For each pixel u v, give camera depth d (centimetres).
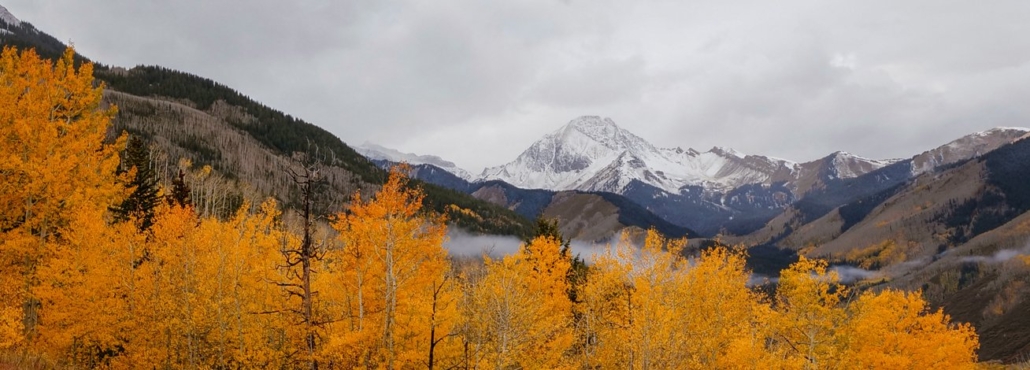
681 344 2472
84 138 1966
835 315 2561
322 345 2103
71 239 1955
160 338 2284
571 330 2609
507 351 2184
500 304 2227
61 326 2000
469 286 2420
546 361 2425
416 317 1959
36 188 1780
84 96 1994
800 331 2595
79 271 2077
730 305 2631
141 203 3425
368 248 1917
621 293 2662
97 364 2341
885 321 2733
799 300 2564
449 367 2239
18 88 1847
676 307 2484
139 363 2195
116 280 2134
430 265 2017
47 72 1905
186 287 2162
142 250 2297
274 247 2227
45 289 1875
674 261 2561
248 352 2136
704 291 2584
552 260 2800
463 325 2230
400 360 1942
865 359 2598
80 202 1942
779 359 2497
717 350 2583
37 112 1836
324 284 2033
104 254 2120
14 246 1772
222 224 2336
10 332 1547
